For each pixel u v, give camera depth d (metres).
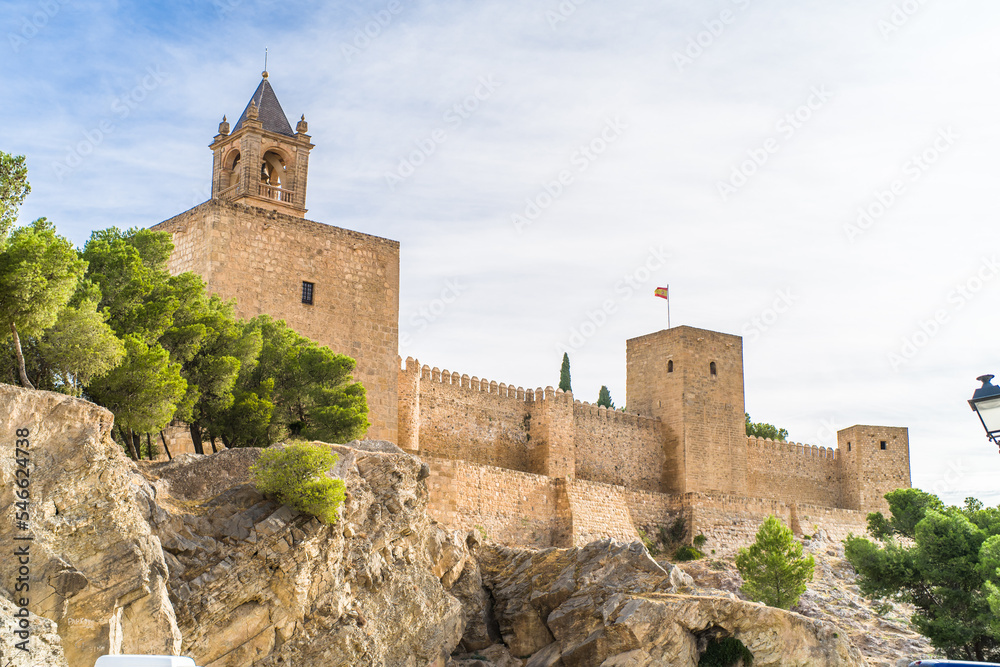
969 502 85.81
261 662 46.41
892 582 74.88
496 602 62.72
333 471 52.38
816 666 58.69
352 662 49.09
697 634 58.75
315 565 48.66
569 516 79.69
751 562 74.50
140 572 40.69
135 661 25.41
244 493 48.19
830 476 110.75
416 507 56.44
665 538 89.75
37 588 38.38
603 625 58.19
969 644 68.69
